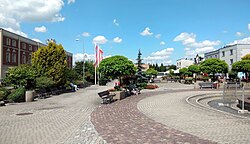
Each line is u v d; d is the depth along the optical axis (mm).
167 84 49781
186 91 28000
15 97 18797
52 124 10281
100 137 7965
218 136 7887
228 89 29641
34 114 13078
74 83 35438
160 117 11398
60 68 27203
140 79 37281
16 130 9258
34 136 8336
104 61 23328
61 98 22109
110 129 9047
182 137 7789
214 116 11562
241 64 38938
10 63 47125
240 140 7426
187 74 59875
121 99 19531
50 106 16422
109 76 23469
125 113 12625
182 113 12516
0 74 43938
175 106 15227
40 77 23969
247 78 39875
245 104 15336
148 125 9641
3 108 15641
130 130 8836
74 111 13867
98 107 15227
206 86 34531
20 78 20938
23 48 51969
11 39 47688
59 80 27266
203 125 9547
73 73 37062
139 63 46406
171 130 8758
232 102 19547
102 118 11305
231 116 11555
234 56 59531
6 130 9273
